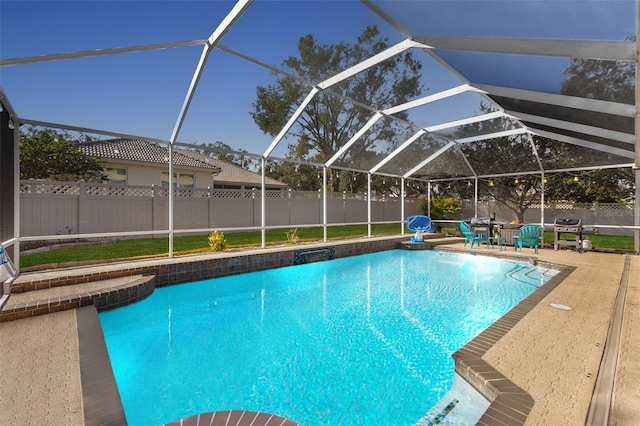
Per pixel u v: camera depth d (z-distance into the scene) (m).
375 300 6.06
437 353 3.85
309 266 8.78
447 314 5.25
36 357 2.83
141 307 5.26
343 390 3.09
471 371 2.60
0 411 2.05
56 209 9.93
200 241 11.75
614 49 2.81
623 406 2.10
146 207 11.80
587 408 2.06
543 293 5.07
